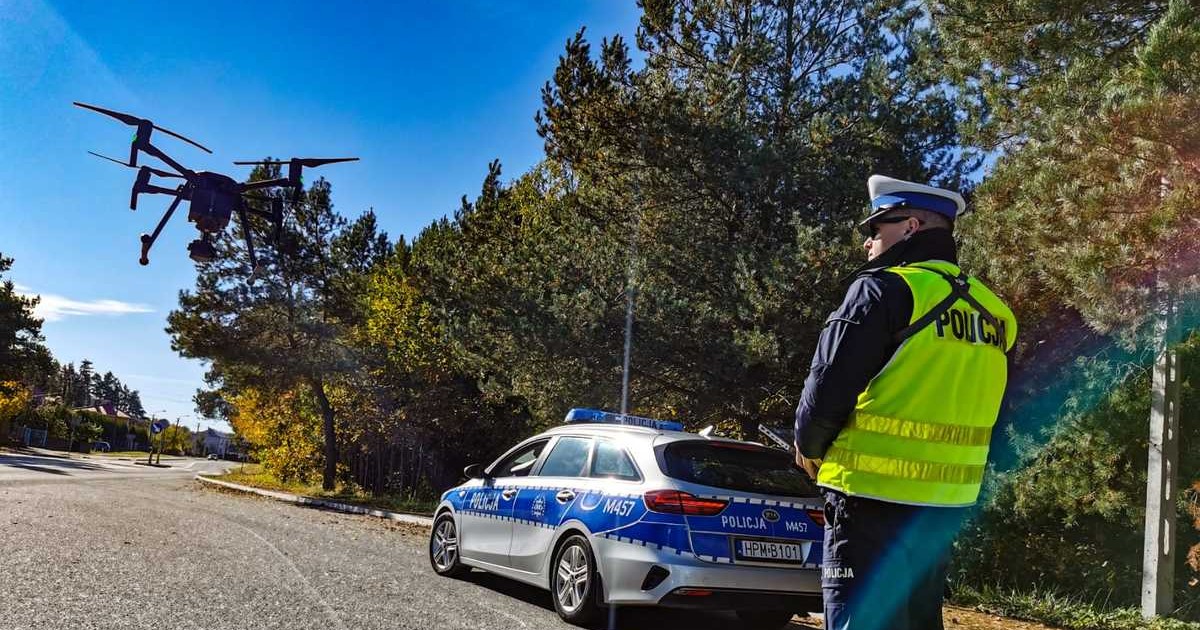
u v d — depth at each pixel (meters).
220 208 9.18
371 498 24.80
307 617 5.58
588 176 15.09
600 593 6.05
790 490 6.07
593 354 13.31
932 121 13.52
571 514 6.49
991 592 8.73
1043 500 8.85
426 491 27.38
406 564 8.91
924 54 11.09
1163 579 7.93
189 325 25.25
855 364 2.43
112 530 9.86
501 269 15.21
